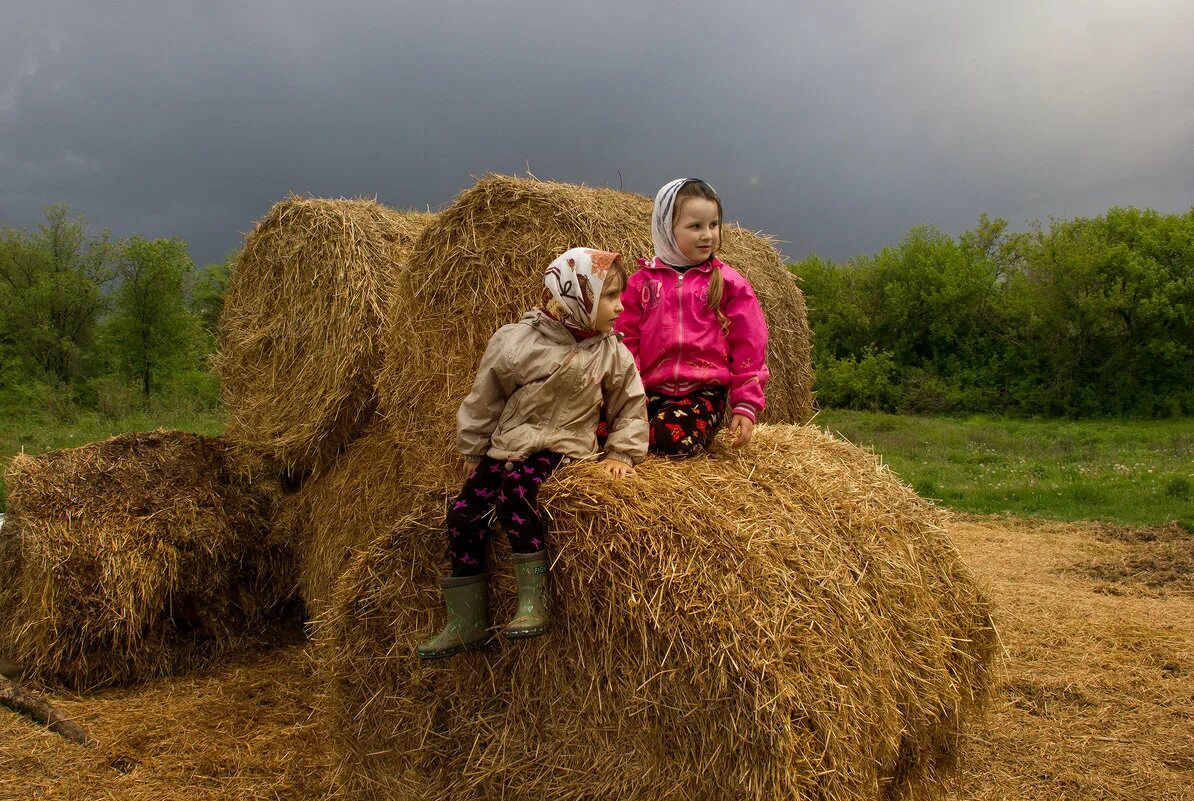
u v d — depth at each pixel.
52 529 5.01
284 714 4.54
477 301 4.23
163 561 5.11
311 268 5.62
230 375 6.40
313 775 3.86
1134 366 26.45
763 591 2.69
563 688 2.94
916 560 3.45
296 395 5.66
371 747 3.33
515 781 3.05
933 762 3.44
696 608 2.61
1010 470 13.16
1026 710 4.54
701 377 3.33
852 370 28.94
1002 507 10.23
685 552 2.74
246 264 6.32
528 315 3.10
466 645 2.99
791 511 3.12
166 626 5.20
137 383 23.66
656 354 3.36
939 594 3.51
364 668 3.29
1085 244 27.30
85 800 3.64
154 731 4.32
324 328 5.49
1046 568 7.41
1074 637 5.60
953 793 3.68
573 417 3.04
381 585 3.23
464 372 4.25
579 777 2.90
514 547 2.86
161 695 4.84
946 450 15.88
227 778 3.86
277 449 5.62
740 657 2.51
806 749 2.46
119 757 4.02
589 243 4.18
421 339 4.39
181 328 24.42
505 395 3.10
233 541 5.43
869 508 3.44
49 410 19.77
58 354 24.98
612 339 3.08
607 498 2.84
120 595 4.93
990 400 27.92
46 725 4.30
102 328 25.56
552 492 2.90
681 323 3.34
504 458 3.00
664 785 2.70
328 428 5.39
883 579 3.18
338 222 5.52
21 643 4.95
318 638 3.46
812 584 2.83
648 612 2.66
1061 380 26.95
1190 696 4.69
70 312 25.44
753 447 3.51
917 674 3.12
